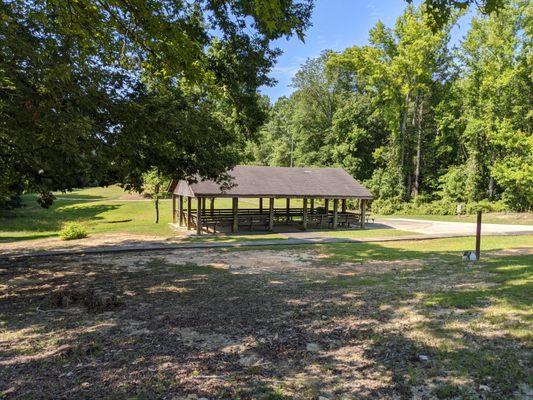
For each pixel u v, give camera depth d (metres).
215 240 17.88
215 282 8.57
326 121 50.84
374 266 10.52
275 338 4.82
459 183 35.94
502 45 31.84
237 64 8.80
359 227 25.11
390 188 39.41
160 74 8.02
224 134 10.85
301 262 11.59
